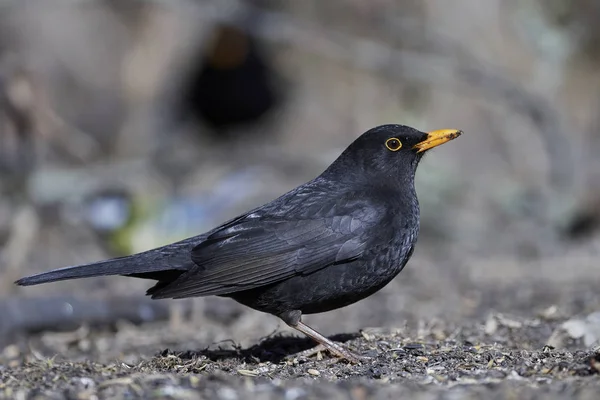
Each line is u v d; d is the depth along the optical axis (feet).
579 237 53.72
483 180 59.93
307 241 26.53
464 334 29.86
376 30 64.80
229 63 78.95
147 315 37.68
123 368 25.11
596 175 56.70
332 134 72.08
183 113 79.10
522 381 22.52
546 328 30.09
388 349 27.25
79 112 71.31
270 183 61.98
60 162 60.44
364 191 27.71
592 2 62.90
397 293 41.73
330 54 58.23
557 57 54.70
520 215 55.52
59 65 70.54
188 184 62.08
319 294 26.89
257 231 26.53
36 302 36.88
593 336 28.48
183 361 26.23
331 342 26.73
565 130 55.47
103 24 73.20
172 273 26.91
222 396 21.53
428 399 21.03
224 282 26.08
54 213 53.52
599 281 41.32
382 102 70.03
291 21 57.72
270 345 28.73
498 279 43.52
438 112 65.00
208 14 57.16
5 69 51.78
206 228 53.57
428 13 63.62
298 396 21.48
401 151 28.27
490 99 61.41
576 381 22.18
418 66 57.00
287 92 79.10
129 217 52.37
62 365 25.36
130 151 71.36
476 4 62.85
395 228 27.22
